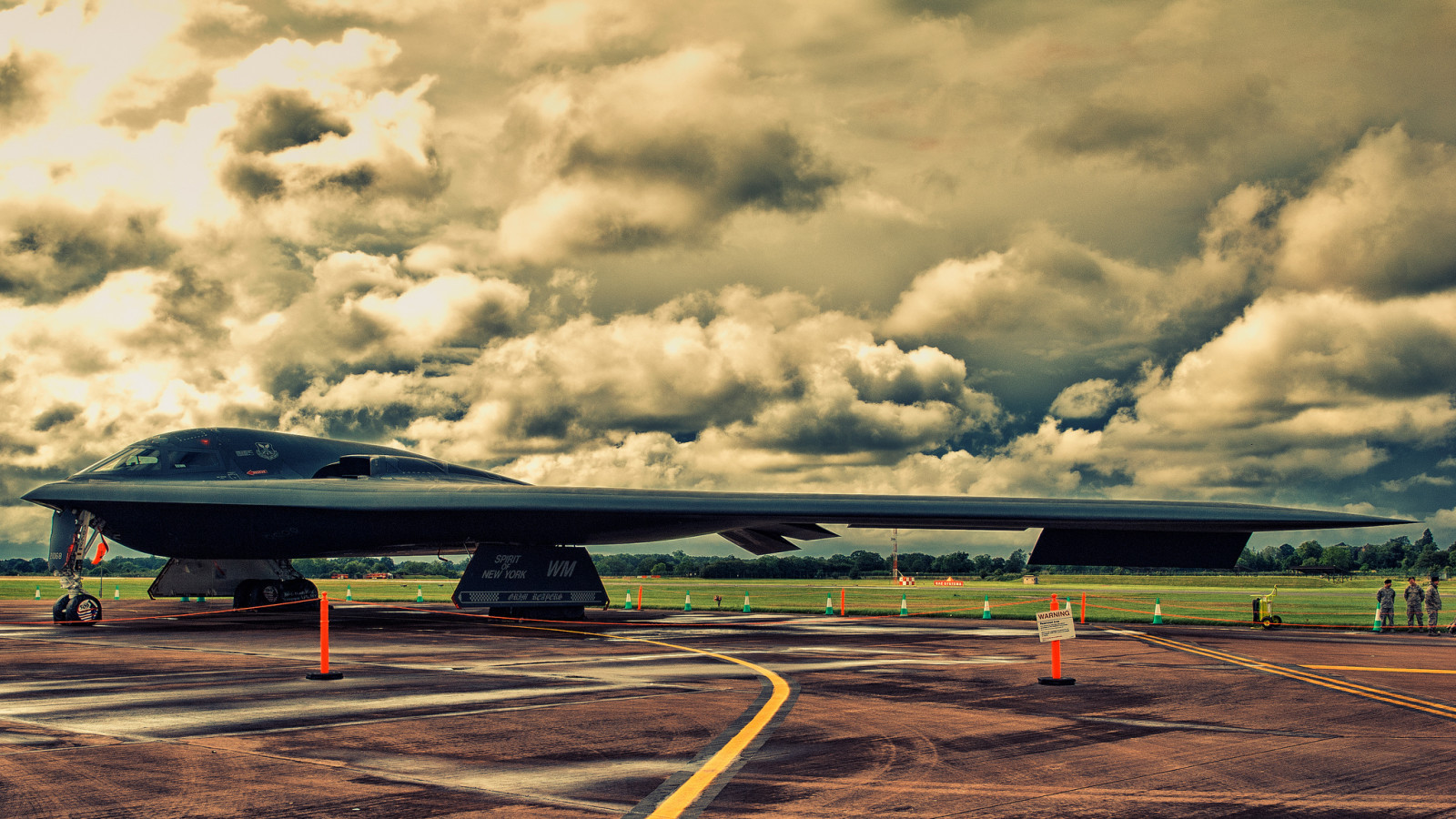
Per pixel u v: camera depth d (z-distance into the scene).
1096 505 24.56
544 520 25.27
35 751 8.17
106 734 8.92
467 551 29.25
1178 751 8.66
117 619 27.22
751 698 11.60
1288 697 12.30
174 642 18.95
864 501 24.81
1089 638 22.23
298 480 26.19
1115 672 14.94
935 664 15.74
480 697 11.44
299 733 9.02
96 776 7.25
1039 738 9.20
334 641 19.53
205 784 7.02
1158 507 24.36
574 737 8.97
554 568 26.27
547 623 26.05
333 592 58.97
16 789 6.85
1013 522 24.47
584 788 7.04
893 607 45.62
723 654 17.14
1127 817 6.43
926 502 24.59
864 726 9.71
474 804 6.56
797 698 11.65
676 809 6.50
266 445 27.41
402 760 7.92
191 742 8.59
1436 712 11.20
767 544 30.67
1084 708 11.17
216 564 31.42
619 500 24.67
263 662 15.18
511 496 24.58
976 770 7.79
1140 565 25.94
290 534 25.97
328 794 6.78
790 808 6.55
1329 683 13.74
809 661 16.16
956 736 9.25
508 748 8.45
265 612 30.97
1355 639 23.36
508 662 15.55
